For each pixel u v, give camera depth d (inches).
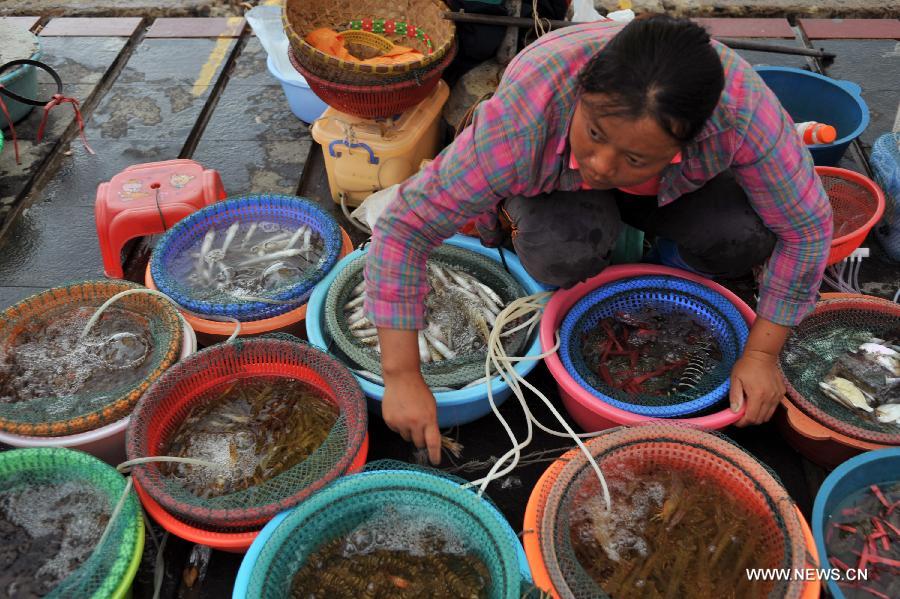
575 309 84.4
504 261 92.5
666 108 44.0
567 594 60.6
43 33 155.5
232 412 79.8
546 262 79.0
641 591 65.3
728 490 70.2
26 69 127.2
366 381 78.3
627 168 50.0
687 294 86.3
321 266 89.7
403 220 62.0
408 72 96.0
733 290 100.6
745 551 66.5
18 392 78.7
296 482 67.8
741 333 81.1
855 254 98.5
